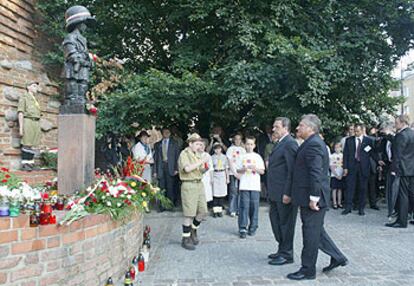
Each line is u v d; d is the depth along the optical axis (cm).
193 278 488
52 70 1019
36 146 869
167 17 1055
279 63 852
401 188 759
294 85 873
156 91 924
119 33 1138
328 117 1012
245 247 634
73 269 403
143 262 518
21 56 898
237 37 894
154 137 1582
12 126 852
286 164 539
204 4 916
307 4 955
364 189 891
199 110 1026
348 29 962
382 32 971
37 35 964
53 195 489
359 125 916
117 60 1161
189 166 618
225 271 515
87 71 595
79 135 560
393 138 784
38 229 375
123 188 507
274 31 898
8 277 355
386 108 1312
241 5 922
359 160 892
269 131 1013
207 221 845
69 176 560
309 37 916
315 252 479
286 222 542
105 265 452
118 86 1056
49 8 959
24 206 385
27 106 842
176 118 1038
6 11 834
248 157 711
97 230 436
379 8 935
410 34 970
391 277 486
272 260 545
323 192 471
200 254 596
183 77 896
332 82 916
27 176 797
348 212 903
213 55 1025
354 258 565
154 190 610
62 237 393
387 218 854
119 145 1091
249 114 1045
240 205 702
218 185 891
